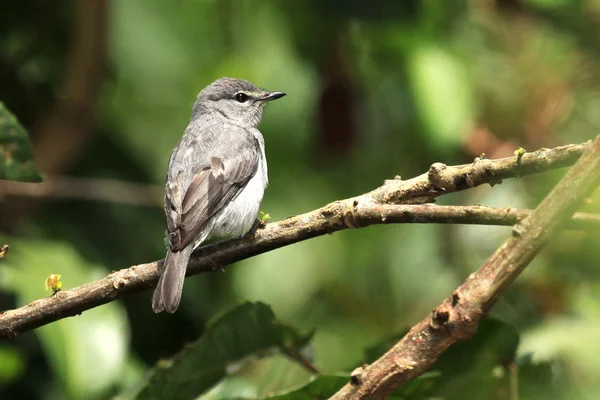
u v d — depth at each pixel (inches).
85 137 511.2
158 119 577.6
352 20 466.9
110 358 368.8
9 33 520.1
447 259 508.4
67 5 523.8
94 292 289.0
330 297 523.5
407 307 515.8
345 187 523.2
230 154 406.6
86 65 506.9
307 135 527.2
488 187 473.7
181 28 565.9
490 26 471.5
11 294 449.7
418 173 503.8
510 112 453.4
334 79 489.4
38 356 436.1
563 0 457.4
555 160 245.6
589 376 364.5
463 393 298.2
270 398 284.8
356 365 307.9
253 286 516.4
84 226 486.0
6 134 337.4
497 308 449.4
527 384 297.9
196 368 304.5
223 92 480.4
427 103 432.5
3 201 477.1
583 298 402.0
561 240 422.9
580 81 454.9
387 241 521.7
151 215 502.6
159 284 297.9
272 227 292.7
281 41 539.8
